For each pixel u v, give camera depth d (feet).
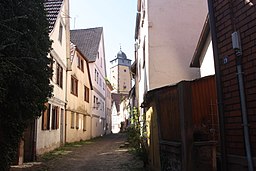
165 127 25.04
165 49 41.11
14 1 24.73
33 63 25.48
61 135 62.64
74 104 74.23
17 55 24.18
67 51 66.44
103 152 53.21
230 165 15.42
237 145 14.88
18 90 24.12
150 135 32.55
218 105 16.48
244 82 14.46
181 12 42.32
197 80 22.44
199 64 34.24
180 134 20.51
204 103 22.12
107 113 148.97
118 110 217.77
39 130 45.39
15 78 23.11
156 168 28.55
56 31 54.85
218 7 16.97
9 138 25.49
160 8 42.19
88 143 74.84
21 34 24.30
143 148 35.24
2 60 22.24
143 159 34.55
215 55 16.94
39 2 27.30
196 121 21.77
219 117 16.39
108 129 154.71
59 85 59.06
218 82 16.53
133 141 48.21
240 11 14.96
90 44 106.32
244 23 14.60
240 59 14.67
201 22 42.19
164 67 40.60
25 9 25.27
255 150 13.56
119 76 284.61
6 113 24.77
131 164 38.27
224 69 16.22
